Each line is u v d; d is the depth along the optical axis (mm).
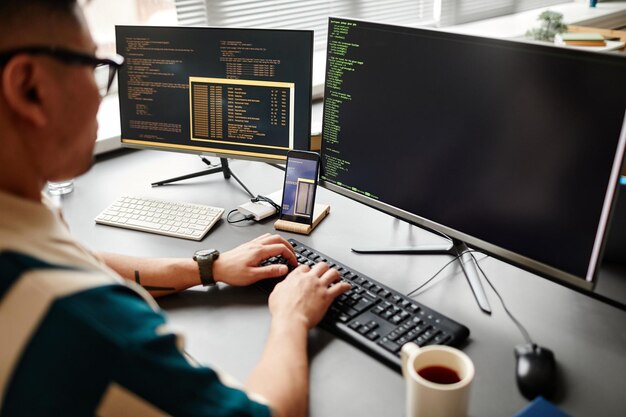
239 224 1442
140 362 643
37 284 613
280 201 1506
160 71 1539
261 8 2484
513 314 1087
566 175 962
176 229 1397
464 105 1071
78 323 612
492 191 1070
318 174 1385
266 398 824
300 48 1394
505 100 1011
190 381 689
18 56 624
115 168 1785
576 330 1040
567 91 929
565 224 983
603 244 941
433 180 1163
